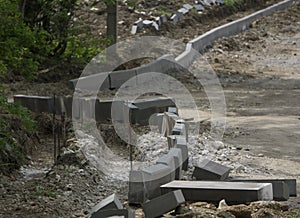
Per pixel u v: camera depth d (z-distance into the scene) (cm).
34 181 1852
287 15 6253
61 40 3447
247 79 3969
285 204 1598
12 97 2875
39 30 3002
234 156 2208
